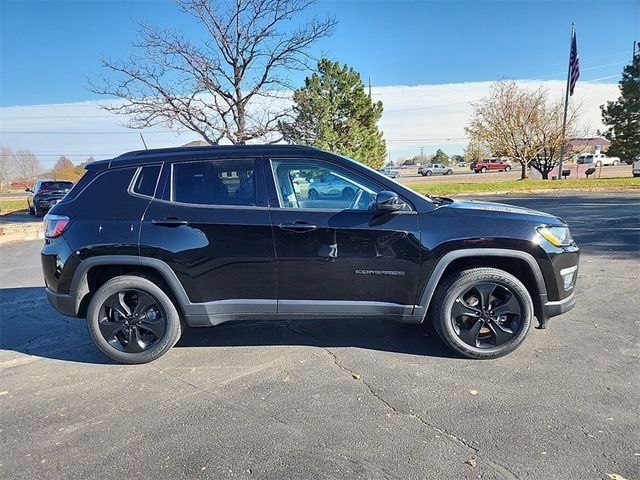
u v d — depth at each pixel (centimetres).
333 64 2441
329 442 267
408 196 370
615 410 291
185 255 365
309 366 371
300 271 366
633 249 788
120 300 381
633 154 3023
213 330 458
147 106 1369
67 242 373
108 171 387
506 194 2178
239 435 277
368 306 371
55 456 261
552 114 2998
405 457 251
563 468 238
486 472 237
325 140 1734
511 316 373
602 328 432
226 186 375
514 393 317
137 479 240
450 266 376
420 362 373
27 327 487
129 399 326
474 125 3189
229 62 1427
